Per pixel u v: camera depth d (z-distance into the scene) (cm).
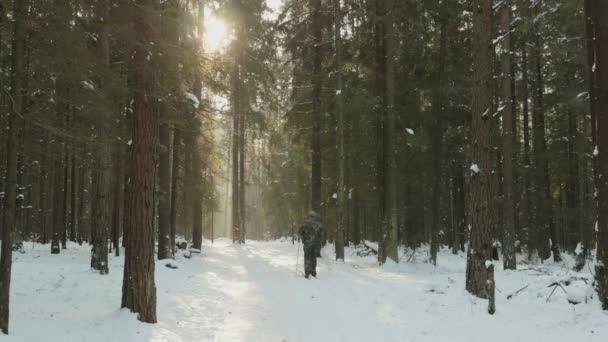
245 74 1076
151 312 668
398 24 1783
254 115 1495
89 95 794
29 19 596
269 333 657
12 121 570
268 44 1752
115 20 661
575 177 2147
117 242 1747
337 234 1825
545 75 2136
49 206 2762
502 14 1508
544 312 720
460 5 1659
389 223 1659
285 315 773
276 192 3881
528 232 2023
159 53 680
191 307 812
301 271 1455
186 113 1062
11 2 604
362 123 1861
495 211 2041
